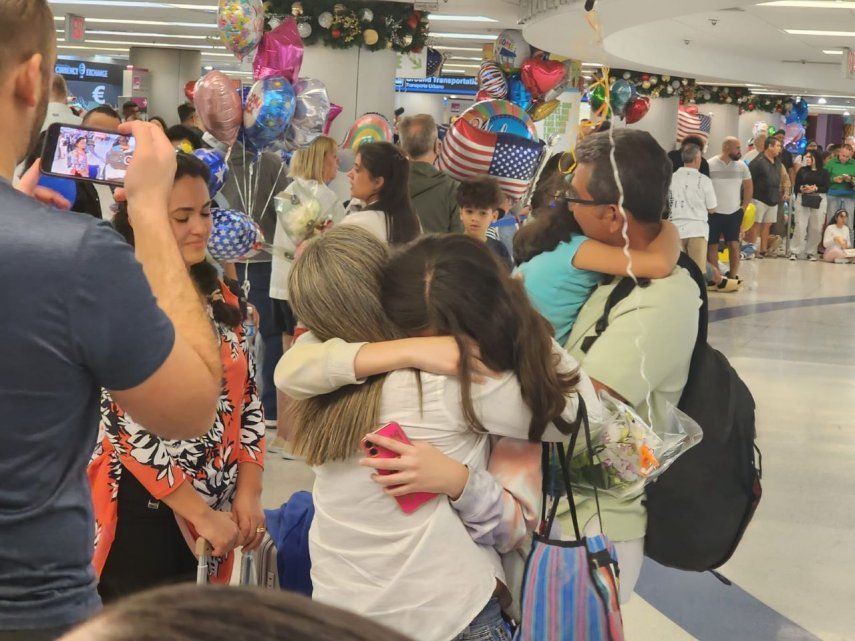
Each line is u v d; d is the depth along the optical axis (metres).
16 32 1.40
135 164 1.64
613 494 2.27
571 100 15.61
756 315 11.79
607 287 2.35
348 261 2.02
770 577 4.27
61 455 1.41
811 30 15.90
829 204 19.94
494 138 6.33
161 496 2.38
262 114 5.64
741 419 2.36
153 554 2.50
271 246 5.74
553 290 2.36
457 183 5.94
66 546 1.42
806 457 6.07
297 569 2.54
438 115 29.47
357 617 0.45
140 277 1.41
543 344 1.97
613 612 2.03
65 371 1.37
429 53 17.66
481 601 1.94
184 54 27.95
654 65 18.08
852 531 4.85
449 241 2.02
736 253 14.54
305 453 2.00
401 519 1.94
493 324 1.94
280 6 11.43
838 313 12.16
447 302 1.94
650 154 2.30
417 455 1.91
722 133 24.59
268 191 6.09
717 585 4.17
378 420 1.95
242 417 2.67
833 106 30.58
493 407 1.95
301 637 0.43
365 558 1.96
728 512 2.34
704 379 2.38
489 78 13.08
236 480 2.62
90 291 1.36
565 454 2.15
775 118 25.94
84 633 0.44
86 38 25.48
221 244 4.29
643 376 2.23
